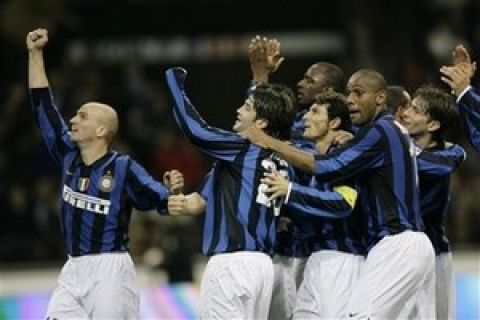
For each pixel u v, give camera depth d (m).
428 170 35.12
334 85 36.91
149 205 34.84
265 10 85.06
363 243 34.22
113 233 34.66
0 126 74.56
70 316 34.38
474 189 70.38
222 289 32.66
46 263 65.44
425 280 33.47
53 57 81.31
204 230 33.59
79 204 34.66
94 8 84.12
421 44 79.75
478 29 81.00
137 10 84.75
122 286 34.59
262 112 33.78
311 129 34.59
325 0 84.69
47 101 35.62
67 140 35.44
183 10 85.19
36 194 67.94
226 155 33.41
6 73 79.25
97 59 83.69
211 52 85.31
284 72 84.88
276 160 33.75
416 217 33.53
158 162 70.50
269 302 33.22
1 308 49.81
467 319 48.75
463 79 35.28
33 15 79.31
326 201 33.00
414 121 35.84
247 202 33.16
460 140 72.44
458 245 67.62
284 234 35.09
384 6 81.44
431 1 83.06
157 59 85.19
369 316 32.59
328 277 33.94
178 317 48.91
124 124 74.69
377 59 77.81
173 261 56.62
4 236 67.00
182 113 33.69
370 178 33.62
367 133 33.34
